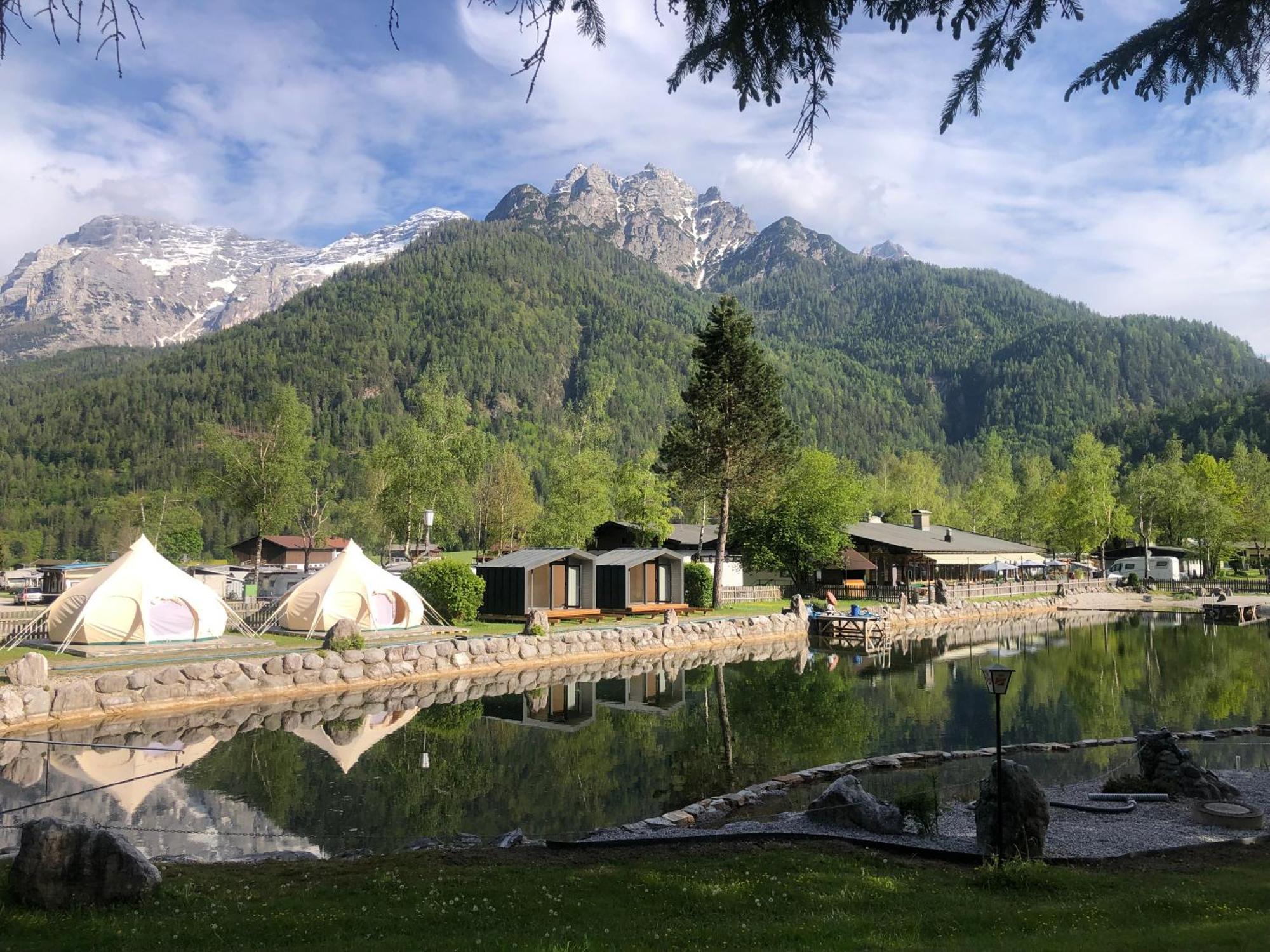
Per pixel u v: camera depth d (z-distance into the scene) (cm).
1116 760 1709
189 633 2806
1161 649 3856
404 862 995
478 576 3800
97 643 2633
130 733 1927
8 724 1905
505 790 1485
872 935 708
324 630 3142
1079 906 812
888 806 1209
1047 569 8425
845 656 3656
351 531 9694
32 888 764
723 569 5881
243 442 6275
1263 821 1223
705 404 4922
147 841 1180
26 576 7262
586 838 1161
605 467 6831
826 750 1838
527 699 2498
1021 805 1026
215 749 1786
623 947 671
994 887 892
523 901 805
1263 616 5650
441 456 6325
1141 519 9081
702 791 1488
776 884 877
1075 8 541
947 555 6322
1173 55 600
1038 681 2902
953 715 2270
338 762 1681
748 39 569
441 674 2862
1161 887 904
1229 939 663
